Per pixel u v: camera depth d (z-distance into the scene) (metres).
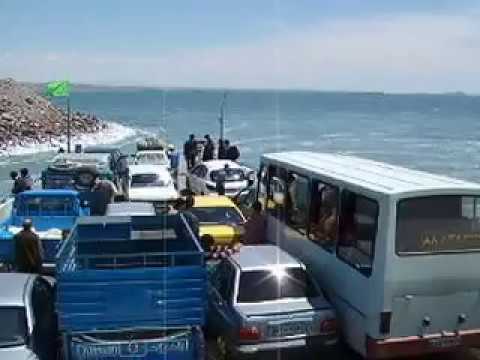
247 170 22.64
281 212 13.02
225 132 83.62
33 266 11.85
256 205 14.06
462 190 8.76
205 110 168.38
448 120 124.12
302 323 9.05
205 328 10.58
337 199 10.05
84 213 16.47
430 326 8.74
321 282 10.63
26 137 62.72
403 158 53.06
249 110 170.12
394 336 8.68
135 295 8.05
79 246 10.26
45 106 82.31
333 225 10.17
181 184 26.36
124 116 135.62
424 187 8.70
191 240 9.70
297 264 9.88
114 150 26.84
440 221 8.71
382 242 8.59
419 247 8.63
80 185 19.89
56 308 8.21
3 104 72.62
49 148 61.16
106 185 17.53
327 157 13.59
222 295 9.92
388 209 8.53
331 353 9.32
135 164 25.27
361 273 9.09
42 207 15.38
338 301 9.82
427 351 8.74
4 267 12.89
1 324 8.04
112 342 8.09
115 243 10.48
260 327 8.91
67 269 8.31
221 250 12.40
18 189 19.25
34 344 8.03
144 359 8.15
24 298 8.45
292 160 12.95
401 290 8.61
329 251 10.28
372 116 140.62
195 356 8.25
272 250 10.62
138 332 8.14
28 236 11.82
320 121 116.12
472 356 9.50
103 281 7.98
